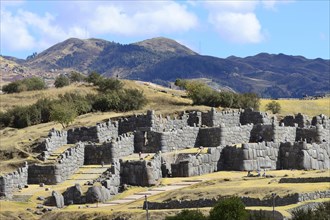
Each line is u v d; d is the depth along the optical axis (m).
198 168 139.38
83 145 145.25
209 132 151.62
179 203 109.25
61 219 113.62
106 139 154.38
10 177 131.25
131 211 108.88
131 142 147.88
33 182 136.75
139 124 157.00
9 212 118.19
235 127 152.62
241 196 106.69
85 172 140.50
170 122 158.88
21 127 193.00
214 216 92.62
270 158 145.50
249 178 127.75
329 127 162.50
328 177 116.44
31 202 125.06
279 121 165.38
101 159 144.50
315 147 147.12
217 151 143.50
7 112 197.88
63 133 153.38
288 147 146.38
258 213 95.94
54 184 135.62
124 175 134.38
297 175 125.81
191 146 151.25
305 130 155.25
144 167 133.38
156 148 146.38
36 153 154.00
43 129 179.12
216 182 126.00
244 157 142.75
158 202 111.62
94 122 178.38
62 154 142.25
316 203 98.62
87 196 126.00
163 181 134.75
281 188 108.06
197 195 112.56
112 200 126.44
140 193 128.00
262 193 107.62
